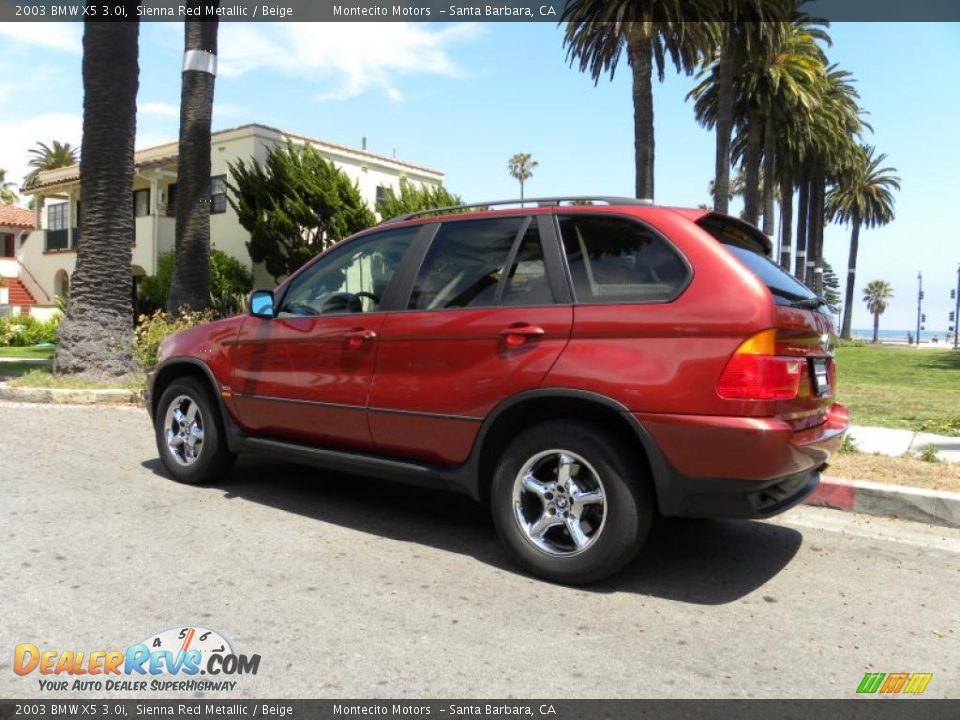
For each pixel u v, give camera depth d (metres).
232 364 5.18
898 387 14.41
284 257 19.70
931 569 4.23
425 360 4.20
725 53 23.88
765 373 3.38
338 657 2.99
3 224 33.25
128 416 8.80
